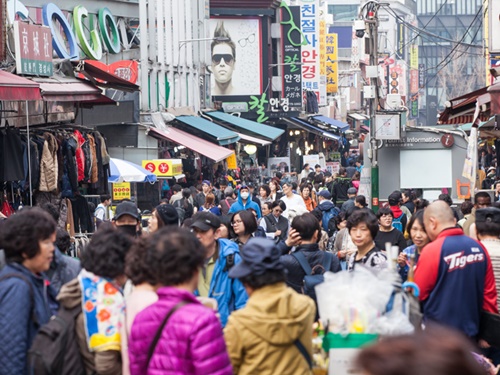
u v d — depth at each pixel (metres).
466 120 31.25
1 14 23.56
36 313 9.05
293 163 96.06
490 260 12.38
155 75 60.38
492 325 12.16
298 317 8.65
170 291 7.78
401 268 15.55
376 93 43.47
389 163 43.00
